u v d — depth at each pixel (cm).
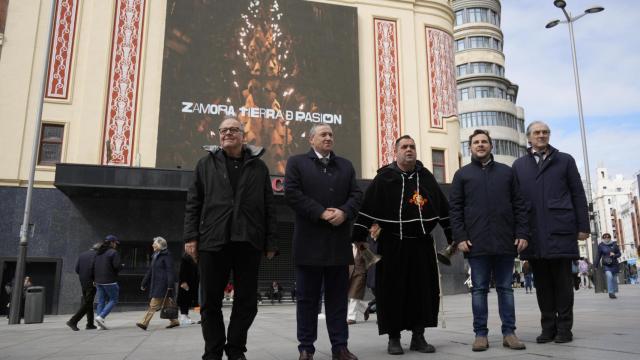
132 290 1686
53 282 1655
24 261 1207
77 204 1700
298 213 420
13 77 1733
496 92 5366
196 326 934
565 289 473
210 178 410
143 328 860
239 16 1945
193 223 409
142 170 1591
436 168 2130
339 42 2048
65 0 1822
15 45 1753
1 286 1603
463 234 471
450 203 492
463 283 2067
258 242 408
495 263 472
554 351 412
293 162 429
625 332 511
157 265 888
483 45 5428
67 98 1762
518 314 823
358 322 847
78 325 1032
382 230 466
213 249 392
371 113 2053
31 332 833
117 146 1764
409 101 2117
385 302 446
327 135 433
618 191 12431
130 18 1861
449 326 656
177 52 1852
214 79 1870
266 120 1902
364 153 2009
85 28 1825
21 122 1712
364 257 455
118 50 1828
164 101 1808
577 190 500
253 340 590
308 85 1975
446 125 2169
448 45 2295
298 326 414
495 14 5588
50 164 1719
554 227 483
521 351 422
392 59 2131
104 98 1783
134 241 1717
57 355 497
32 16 1784
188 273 989
